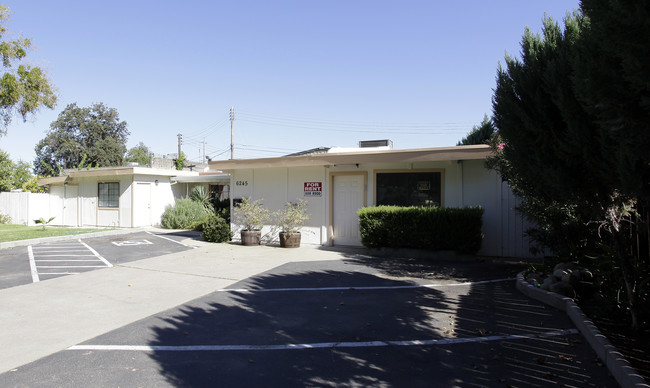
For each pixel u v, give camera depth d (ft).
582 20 15.48
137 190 66.74
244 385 11.93
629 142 10.66
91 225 71.56
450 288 23.22
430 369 12.78
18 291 23.22
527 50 17.47
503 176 26.37
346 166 39.34
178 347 14.92
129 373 12.76
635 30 9.48
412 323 17.24
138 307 20.06
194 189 70.33
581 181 14.75
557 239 24.25
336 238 40.14
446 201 35.27
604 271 18.76
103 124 167.43
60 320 18.06
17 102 48.21
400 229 33.63
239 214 44.55
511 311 18.56
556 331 15.81
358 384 11.88
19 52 48.42
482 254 33.99
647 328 14.62
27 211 76.48
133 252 37.93
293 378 12.34
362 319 17.92
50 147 159.02
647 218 17.66
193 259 33.73
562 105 13.85
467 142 57.36
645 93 10.04
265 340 15.56
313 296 21.89
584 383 11.65
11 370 13.01
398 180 37.32
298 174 41.91
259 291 23.09
